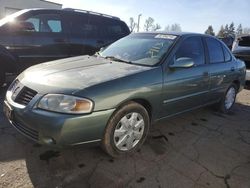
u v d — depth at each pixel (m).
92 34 6.27
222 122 4.48
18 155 2.86
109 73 2.93
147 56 3.52
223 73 4.52
